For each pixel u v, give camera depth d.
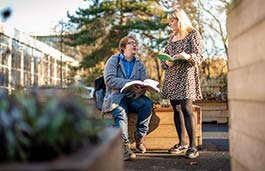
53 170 0.65
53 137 0.78
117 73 3.18
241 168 1.80
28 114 0.81
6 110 0.79
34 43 11.64
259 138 1.47
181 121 3.16
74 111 0.84
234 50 1.97
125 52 3.26
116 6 11.44
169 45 3.22
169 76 3.08
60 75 13.94
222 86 8.38
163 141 3.36
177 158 2.95
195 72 3.02
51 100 0.88
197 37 3.05
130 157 2.89
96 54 12.15
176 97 3.01
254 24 1.54
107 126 1.30
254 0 1.54
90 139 0.92
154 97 3.88
